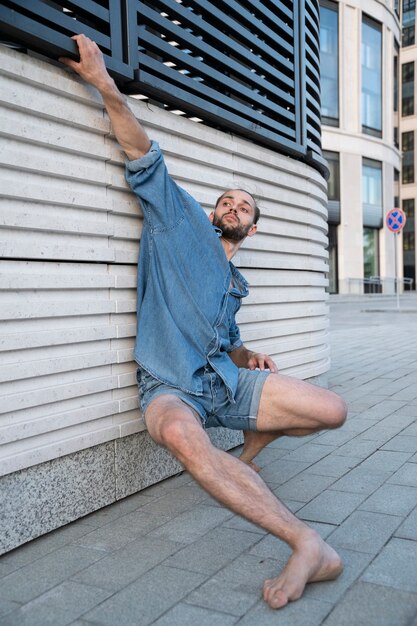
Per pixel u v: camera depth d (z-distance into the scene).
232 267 3.18
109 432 3.02
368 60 30.38
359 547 2.55
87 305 2.89
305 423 2.84
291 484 3.35
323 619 2.03
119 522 2.88
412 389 5.97
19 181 2.56
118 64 2.96
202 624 2.02
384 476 3.43
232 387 2.82
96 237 2.96
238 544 2.63
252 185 4.13
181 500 3.15
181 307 2.86
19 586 2.29
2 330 2.51
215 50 3.66
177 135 3.42
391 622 2.00
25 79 2.53
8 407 2.50
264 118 4.21
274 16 4.34
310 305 4.96
